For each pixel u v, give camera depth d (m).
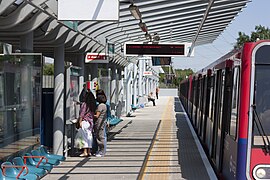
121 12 13.09
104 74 21.12
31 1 8.20
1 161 8.95
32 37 10.44
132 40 18.84
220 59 11.27
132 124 24.22
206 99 15.38
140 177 10.02
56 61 12.19
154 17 15.21
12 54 9.28
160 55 16.69
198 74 21.84
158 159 12.49
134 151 13.91
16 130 9.52
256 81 7.50
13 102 9.41
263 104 7.46
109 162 11.88
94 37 14.48
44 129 12.35
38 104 9.86
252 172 7.34
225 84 9.54
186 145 15.52
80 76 15.10
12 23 8.78
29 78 9.61
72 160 12.17
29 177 7.75
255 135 7.39
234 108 8.07
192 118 24.91
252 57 7.53
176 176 10.20
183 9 14.20
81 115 12.47
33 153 9.26
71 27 10.95
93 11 8.72
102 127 12.74
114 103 23.58
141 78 42.53
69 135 13.48
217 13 16.98
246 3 15.41
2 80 9.13
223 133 9.64
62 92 12.23
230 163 8.27
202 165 11.55
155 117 29.91
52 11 9.20
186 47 16.80
